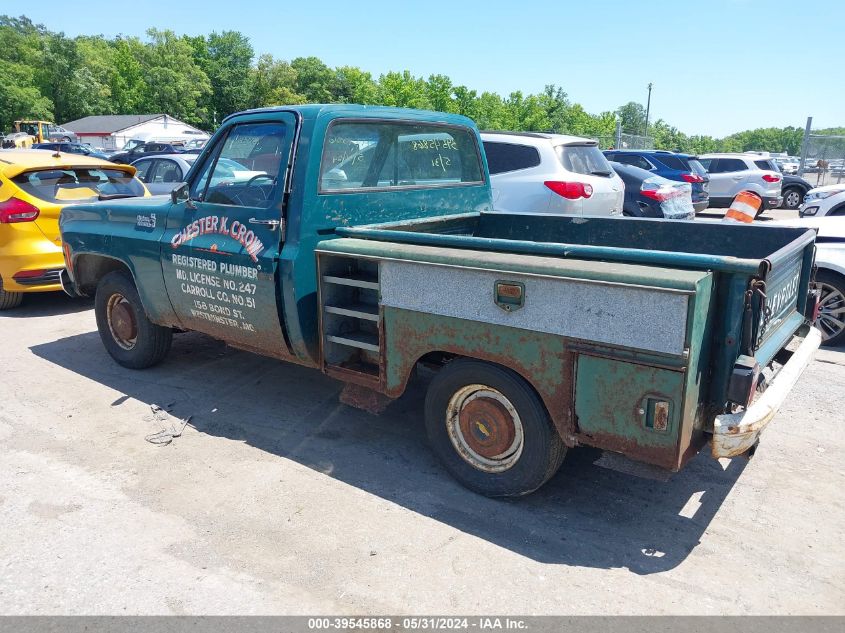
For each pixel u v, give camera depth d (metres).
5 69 85.25
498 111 74.50
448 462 3.84
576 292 2.99
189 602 2.90
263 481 3.93
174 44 104.31
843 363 5.76
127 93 98.31
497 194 8.41
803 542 3.30
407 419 4.80
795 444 4.32
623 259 3.06
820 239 6.16
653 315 2.80
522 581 3.03
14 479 3.95
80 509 3.62
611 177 8.97
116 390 5.35
